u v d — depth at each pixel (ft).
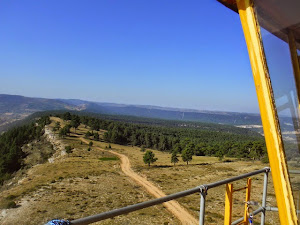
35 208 156.46
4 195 193.16
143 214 130.11
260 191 116.78
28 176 274.36
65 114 614.75
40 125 526.98
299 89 6.97
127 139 538.88
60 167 298.56
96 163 328.29
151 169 299.17
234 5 7.18
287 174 6.30
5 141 419.13
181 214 132.98
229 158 382.01
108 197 181.57
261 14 6.53
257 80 6.57
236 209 86.58
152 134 536.42
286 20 6.87
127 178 251.60
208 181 223.10
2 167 315.37
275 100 6.40
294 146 6.49
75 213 146.30
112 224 113.60
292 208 6.26
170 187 211.20
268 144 6.57
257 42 6.44
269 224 45.52
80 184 221.46
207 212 115.55
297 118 6.63
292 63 6.99
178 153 452.76
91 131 566.77
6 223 134.31
